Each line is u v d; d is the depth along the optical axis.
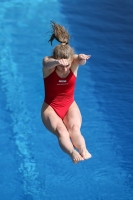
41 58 50.50
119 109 44.19
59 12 58.88
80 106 44.31
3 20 56.75
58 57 25.84
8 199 35.38
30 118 42.84
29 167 38.16
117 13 58.97
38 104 44.47
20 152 39.41
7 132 41.28
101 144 40.47
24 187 36.47
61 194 36.03
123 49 52.28
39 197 35.66
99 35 54.44
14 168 38.00
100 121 42.78
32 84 46.88
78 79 47.72
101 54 51.31
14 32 54.59
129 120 43.03
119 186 36.88
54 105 27.45
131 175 37.84
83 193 36.19
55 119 26.98
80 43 52.78
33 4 60.47
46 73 26.62
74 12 58.91
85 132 41.53
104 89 46.47
